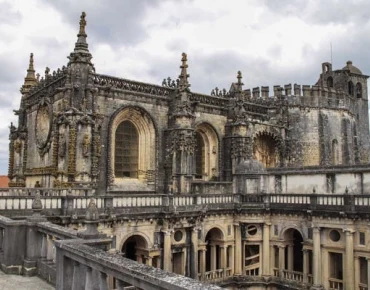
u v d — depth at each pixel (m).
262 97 69.88
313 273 44.84
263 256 49.59
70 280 13.89
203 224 46.94
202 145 59.91
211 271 47.41
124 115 50.72
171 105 53.88
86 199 36.91
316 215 44.78
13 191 42.47
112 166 48.91
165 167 52.88
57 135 44.97
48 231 17.38
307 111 69.25
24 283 16.73
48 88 51.38
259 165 53.06
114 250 35.41
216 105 59.59
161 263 42.72
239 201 50.47
